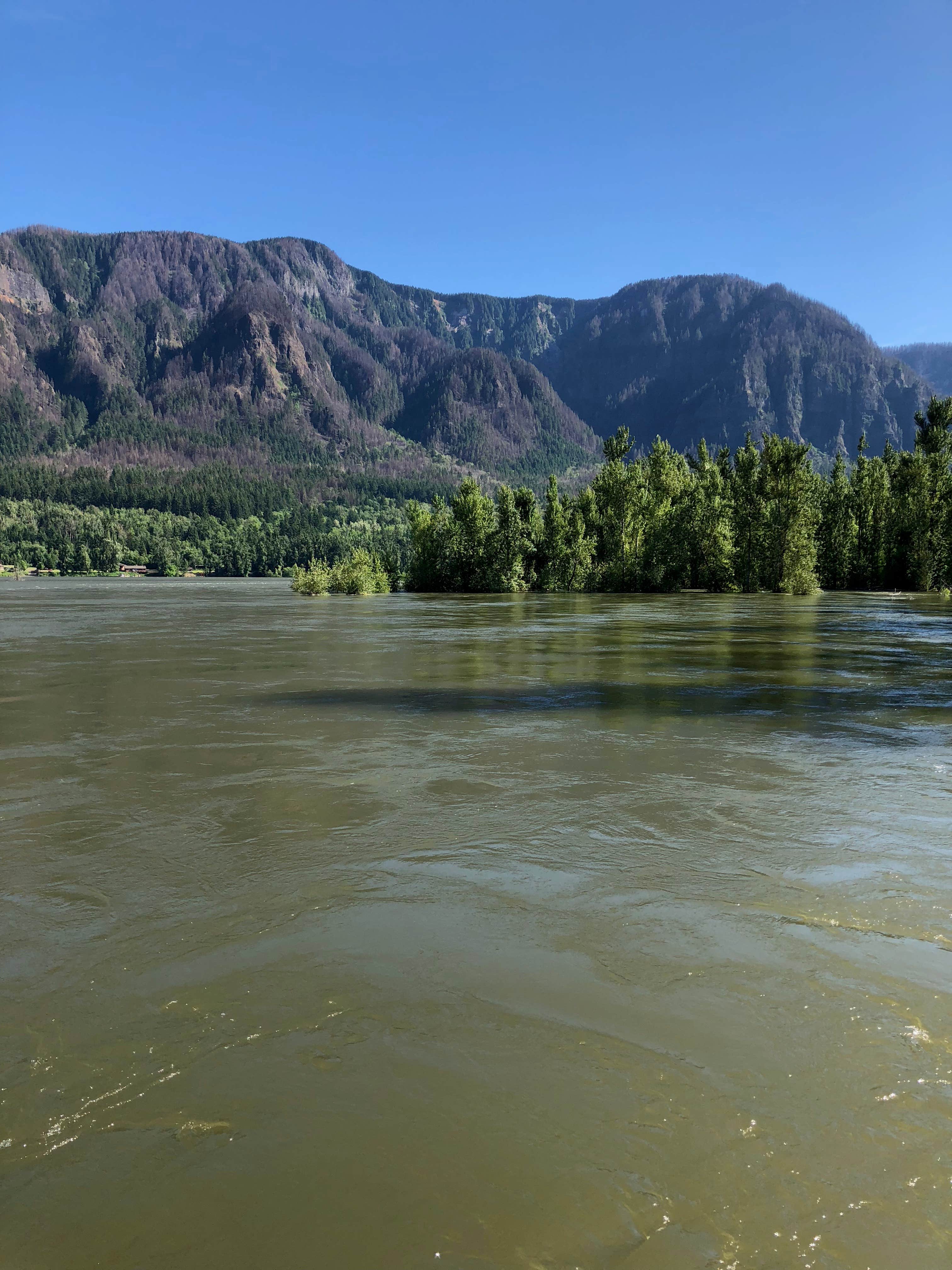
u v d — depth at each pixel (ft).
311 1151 8.96
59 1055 10.78
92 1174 8.66
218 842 19.42
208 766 26.96
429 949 13.85
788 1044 10.94
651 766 26.96
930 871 17.39
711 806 22.33
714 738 31.58
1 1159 8.87
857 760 27.86
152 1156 8.91
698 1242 7.69
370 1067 10.48
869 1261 7.47
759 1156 8.81
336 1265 7.45
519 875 17.29
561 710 38.22
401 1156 8.87
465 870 17.57
